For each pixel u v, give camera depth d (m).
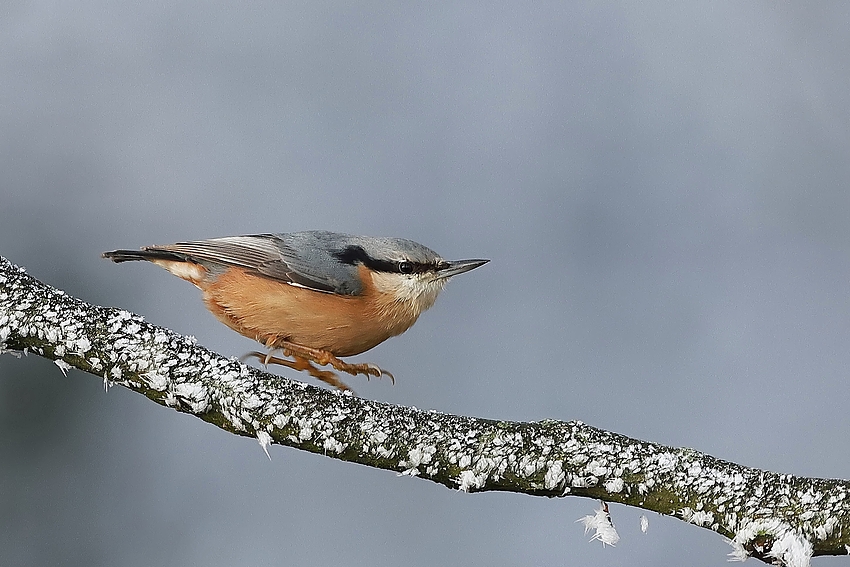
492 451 5.58
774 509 5.57
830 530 5.56
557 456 5.58
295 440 5.59
